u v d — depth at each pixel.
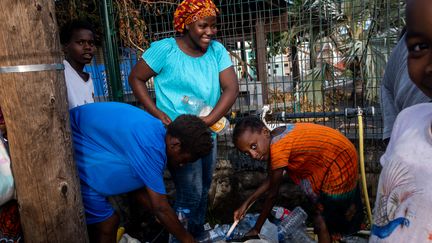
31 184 1.63
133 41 3.75
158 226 3.34
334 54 4.42
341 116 3.15
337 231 2.49
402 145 0.69
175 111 2.51
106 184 1.95
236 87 2.54
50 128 1.61
